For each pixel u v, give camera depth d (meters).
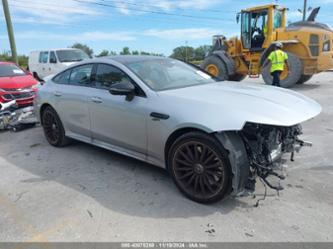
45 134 5.46
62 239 2.72
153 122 3.47
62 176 4.04
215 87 3.81
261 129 3.10
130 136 3.84
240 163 2.93
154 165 4.04
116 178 3.91
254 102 3.13
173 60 4.65
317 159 4.27
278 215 2.96
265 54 11.20
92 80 4.45
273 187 3.09
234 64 12.70
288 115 2.96
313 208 3.05
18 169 4.35
